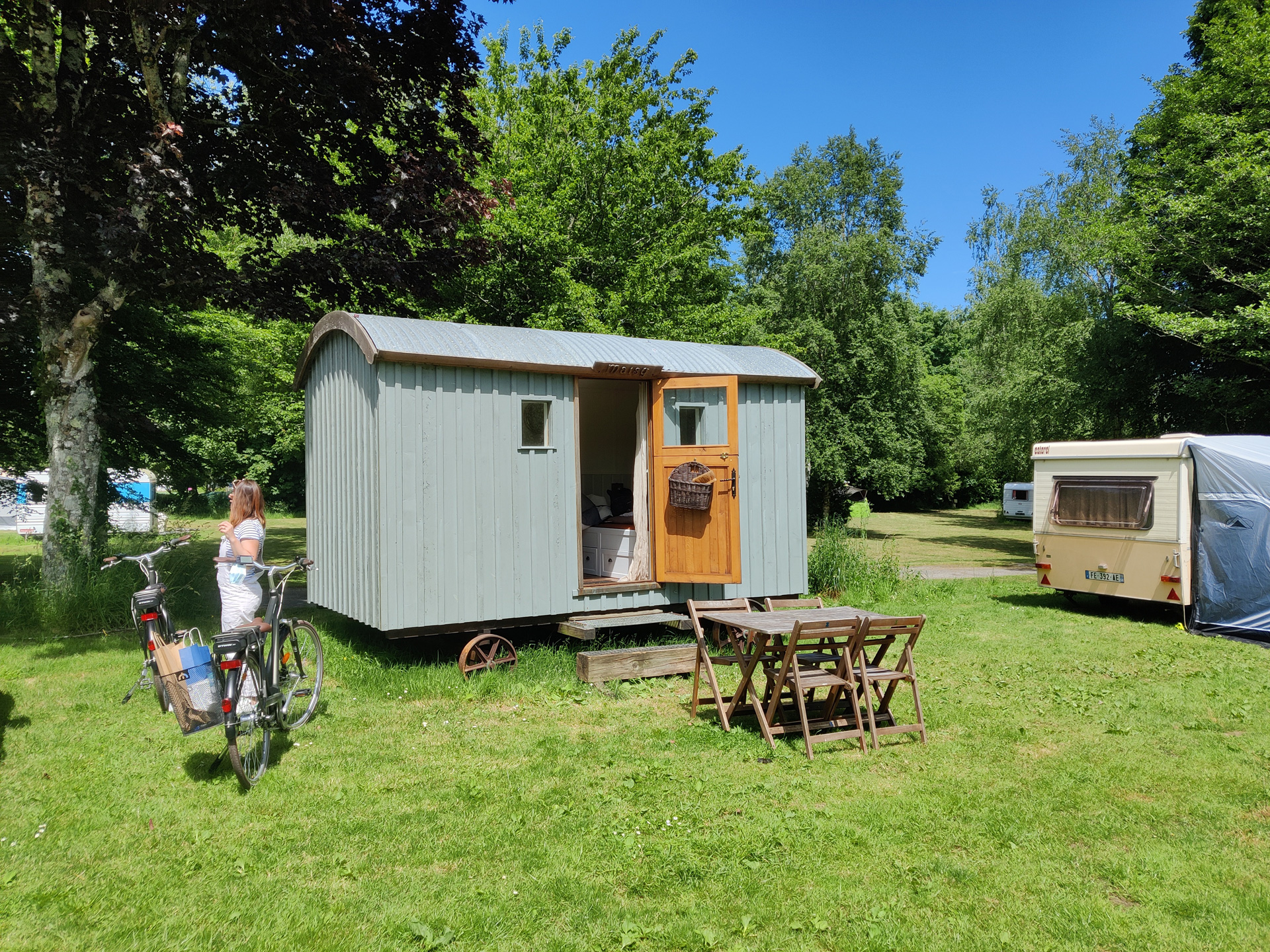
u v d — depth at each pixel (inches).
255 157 459.2
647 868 152.7
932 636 395.9
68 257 402.6
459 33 482.3
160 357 550.0
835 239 1189.7
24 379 499.5
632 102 771.4
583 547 411.2
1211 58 738.2
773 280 1237.7
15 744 221.1
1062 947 128.6
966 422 1576.0
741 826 171.8
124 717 245.6
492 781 198.1
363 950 125.5
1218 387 668.7
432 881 147.7
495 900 140.6
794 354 1152.8
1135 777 202.7
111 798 185.5
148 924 132.7
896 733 239.1
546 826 170.9
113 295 416.8
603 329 635.5
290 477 1540.4
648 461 361.1
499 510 316.8
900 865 154.6
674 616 340.8
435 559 300.7
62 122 415.8
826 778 201.6
